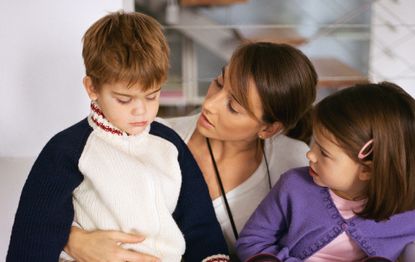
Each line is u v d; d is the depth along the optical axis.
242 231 1.00
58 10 1.46
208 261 0.94
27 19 1.45
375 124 0.83
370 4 2.32
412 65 2.32
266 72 0.92
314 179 0.93
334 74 2.28
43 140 1.55
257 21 2.40
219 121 0.99
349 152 0.84
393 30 2.32
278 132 1.05
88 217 0.89
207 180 1.08
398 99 0.86
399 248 0.92
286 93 0.94
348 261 0.94
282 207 0.97
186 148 1.01
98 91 0.83
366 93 0.86
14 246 0.83
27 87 1.50
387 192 0.86
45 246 0.83
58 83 1.51
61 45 1.49
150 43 0.81
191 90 2.33
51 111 1.53
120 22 0.83
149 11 2.37
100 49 0.80
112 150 0.87
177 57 2.40
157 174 0.90
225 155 1.09
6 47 1.46
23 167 1.48
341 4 2.35
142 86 0.80
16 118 1.52
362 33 2.33
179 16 2.38
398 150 0.84
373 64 2.33
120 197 0.86
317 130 0.87
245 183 1.07
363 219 0.91
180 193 0.98
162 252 0.91
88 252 0.85
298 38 2.34
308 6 2.38
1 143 1.54
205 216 0.99
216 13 2.39
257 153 1.10
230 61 0.97
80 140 0.87
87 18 1.48
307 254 0.94
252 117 0.96
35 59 1.48
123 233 0.86
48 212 0.83
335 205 0.93
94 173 0.85
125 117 0.83
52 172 0.85
